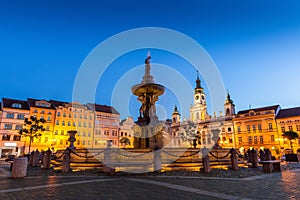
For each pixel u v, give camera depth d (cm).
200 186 686
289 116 4688
